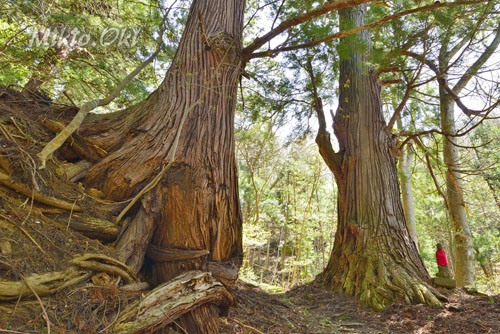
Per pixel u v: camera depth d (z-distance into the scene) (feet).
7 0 20.02
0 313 6.77
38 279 7.51
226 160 12.10
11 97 11.66
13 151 9.24
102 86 26.45
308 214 47.50
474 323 14.26
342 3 11.85
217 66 13.19
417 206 55.06
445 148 29.14
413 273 19.77
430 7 12.64
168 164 10.71
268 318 14.19
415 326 15.43
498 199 44.14
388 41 16.92
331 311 18.60
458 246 27.84
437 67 23.49
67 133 10.22
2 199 8.57
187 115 12.07
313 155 51.13
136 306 8.48
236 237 11.71
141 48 25.82
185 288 9.41
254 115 26.05
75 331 7.22
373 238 21.52
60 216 9.66
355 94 24.99
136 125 12.28
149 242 11.07
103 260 9.39
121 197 11.21
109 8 24.48
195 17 14.52
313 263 57.47
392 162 23.81
